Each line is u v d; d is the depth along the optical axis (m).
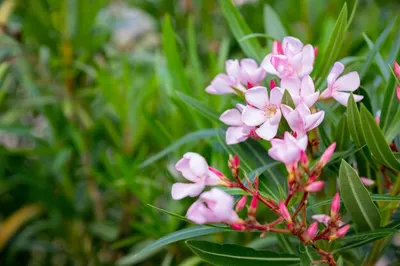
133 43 1.67
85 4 1.30
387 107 0.82
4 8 1.37
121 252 1.37
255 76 0.81
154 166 1.21
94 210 1.39
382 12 1.63
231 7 0.92
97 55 1.46
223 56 1.17
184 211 1.11
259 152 0.86
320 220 0.79
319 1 1.37
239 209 0.75
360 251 0.89
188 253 1.18
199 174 0.74
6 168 1.45
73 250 1.38
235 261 0.79
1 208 1.47
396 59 0.84
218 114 0.89
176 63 1.02
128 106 1.24
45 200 1.32
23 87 1.56
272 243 0.99
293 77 0.75
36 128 1.59
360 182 0.74
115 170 1.22
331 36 0.81
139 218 1.29
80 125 1.37
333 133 0.85
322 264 0.77
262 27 1.42
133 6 1.68
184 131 1.15
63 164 1.31
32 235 1.48
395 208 0.83
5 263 1.47
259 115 0.75
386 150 0.76
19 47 1.37
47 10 1.37
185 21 1.61
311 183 0.72
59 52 1.35
